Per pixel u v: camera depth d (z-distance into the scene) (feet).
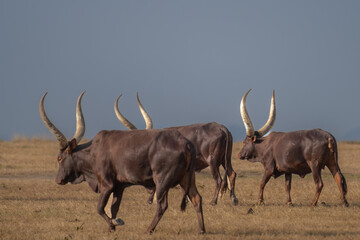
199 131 167.53
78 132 125.90
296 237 109.19
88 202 165.27
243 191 190.90
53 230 123.03
